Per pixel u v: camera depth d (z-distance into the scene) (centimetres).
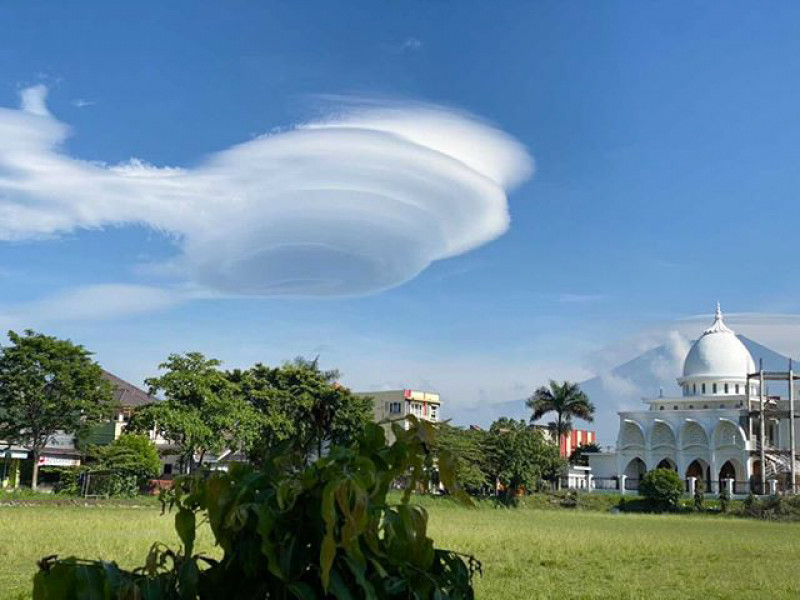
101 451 7038
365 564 454
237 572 479
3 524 3144
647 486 9294
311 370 7756
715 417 10738
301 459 528
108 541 2434
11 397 6769
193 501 498
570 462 12838
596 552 2861
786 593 1892
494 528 4122
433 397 11888
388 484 489
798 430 10775
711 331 12319
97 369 7156
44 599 443
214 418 6725
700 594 1825
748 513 8344
